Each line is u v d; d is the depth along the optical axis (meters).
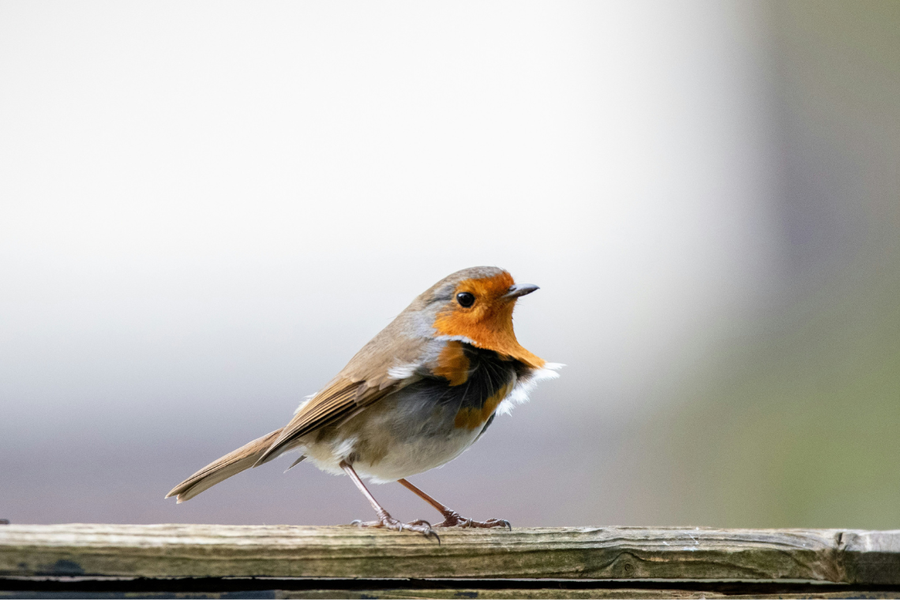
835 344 14.07
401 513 12.98
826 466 12.70
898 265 15.33
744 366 14.47
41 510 12.73
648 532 6.54
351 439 7.68
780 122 17.52
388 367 7.58
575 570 6.41
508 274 7.91
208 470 7.94
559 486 13.49
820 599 6.43
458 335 7.69
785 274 16.44
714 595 6.46
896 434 12.57
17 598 5.70
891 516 12.01
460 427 7.69
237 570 5.93
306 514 12.91
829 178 16.86
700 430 13.94
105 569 5.73
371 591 6.13
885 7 17.06
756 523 12.78
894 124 16.77
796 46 17.62
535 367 7.77
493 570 6.33
